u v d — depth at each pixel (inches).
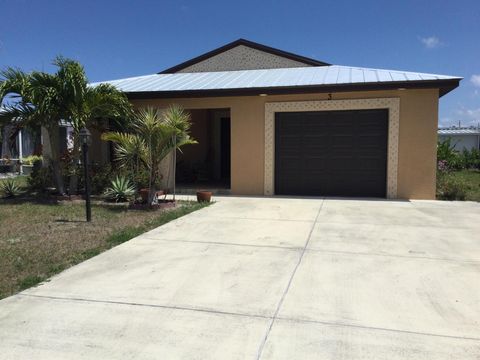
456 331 141.6
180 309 159.0
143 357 125.8
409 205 408.2
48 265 211.9
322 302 165.8
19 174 788.6
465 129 1386.6
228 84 511.2
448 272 202.1
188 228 300.4
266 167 485.7
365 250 241.9
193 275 197.6
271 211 373.4
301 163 482.0
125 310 158.1
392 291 177.3
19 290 178.2
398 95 443.2
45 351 129.0
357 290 178.5
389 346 131.6
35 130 448.5
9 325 145.6
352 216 348.8
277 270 205.0
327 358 124.9
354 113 463.5
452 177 557.3
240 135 489.7
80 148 444.5
